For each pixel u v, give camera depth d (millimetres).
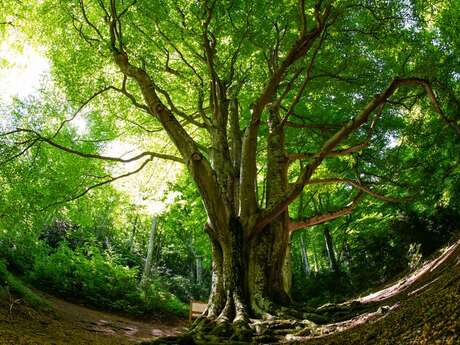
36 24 13406
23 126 12922
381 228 21875
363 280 20953
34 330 8094
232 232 10227
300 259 35344
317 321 8602
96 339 9133
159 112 9977
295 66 13531
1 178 11938
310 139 17219
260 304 9508
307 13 12094
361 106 15203
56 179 13422
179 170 18422
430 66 13188
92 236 25547
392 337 4145
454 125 10227
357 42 13734
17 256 17844
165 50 12922
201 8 10680
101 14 12852
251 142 10961
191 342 7926
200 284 31609
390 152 17953
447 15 15211
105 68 13688
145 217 28219
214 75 11695
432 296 5043
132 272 19469
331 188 19344
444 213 17969
